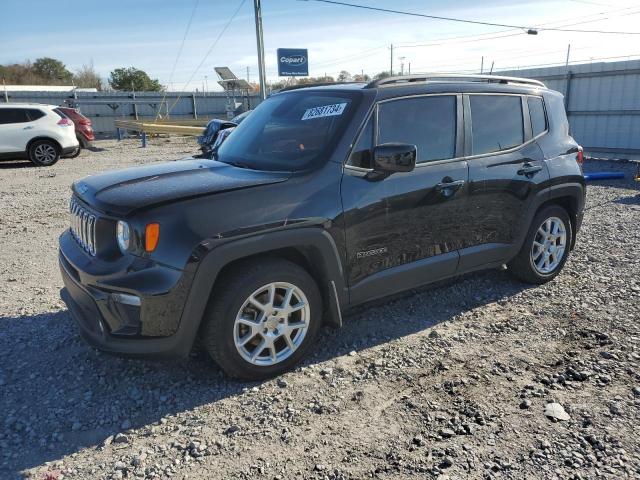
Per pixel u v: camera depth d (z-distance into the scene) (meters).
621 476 2.38
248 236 3.02
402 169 3.35
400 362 3.49
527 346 3.68
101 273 2.97
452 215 3.97
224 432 2.80
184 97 36.84
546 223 4.76
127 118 35.16
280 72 31.28
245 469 2.52
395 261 3.72
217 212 2.98
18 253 6.30
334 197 3.34
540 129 4.69
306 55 31.73
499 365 3.42
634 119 14.31
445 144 3.96
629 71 14.16
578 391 3.08
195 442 2.71
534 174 4.49
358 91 3.71
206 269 2.92
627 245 6.06
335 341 3.81
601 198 9.09
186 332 2.96
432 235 3.88
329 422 2.87
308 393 3.15
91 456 2.63
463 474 2.43
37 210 8.87
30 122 14.98
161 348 2.95
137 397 3.14
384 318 4.18
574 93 15.67
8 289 5.01
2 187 11.38
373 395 3.12
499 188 4.23
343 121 3.54
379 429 2.79
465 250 4.14
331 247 3.34
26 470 2.53
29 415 2.97
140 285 2.85
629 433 2.68
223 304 3.04
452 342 3.76
